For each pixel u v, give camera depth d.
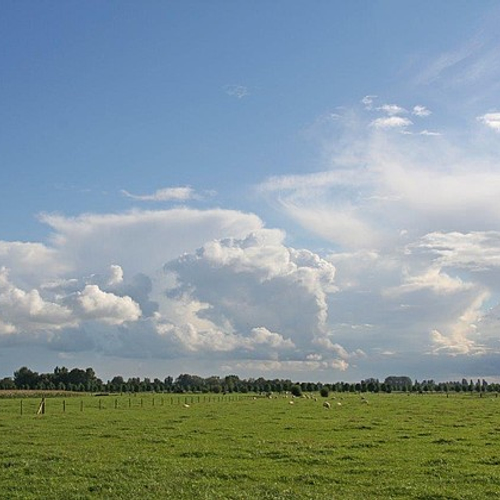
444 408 94.06
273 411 86.69
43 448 42.91
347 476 33.00
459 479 32.28
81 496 27.58
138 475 32.22
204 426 60.72
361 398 143.00
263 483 30.92
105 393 185.38
